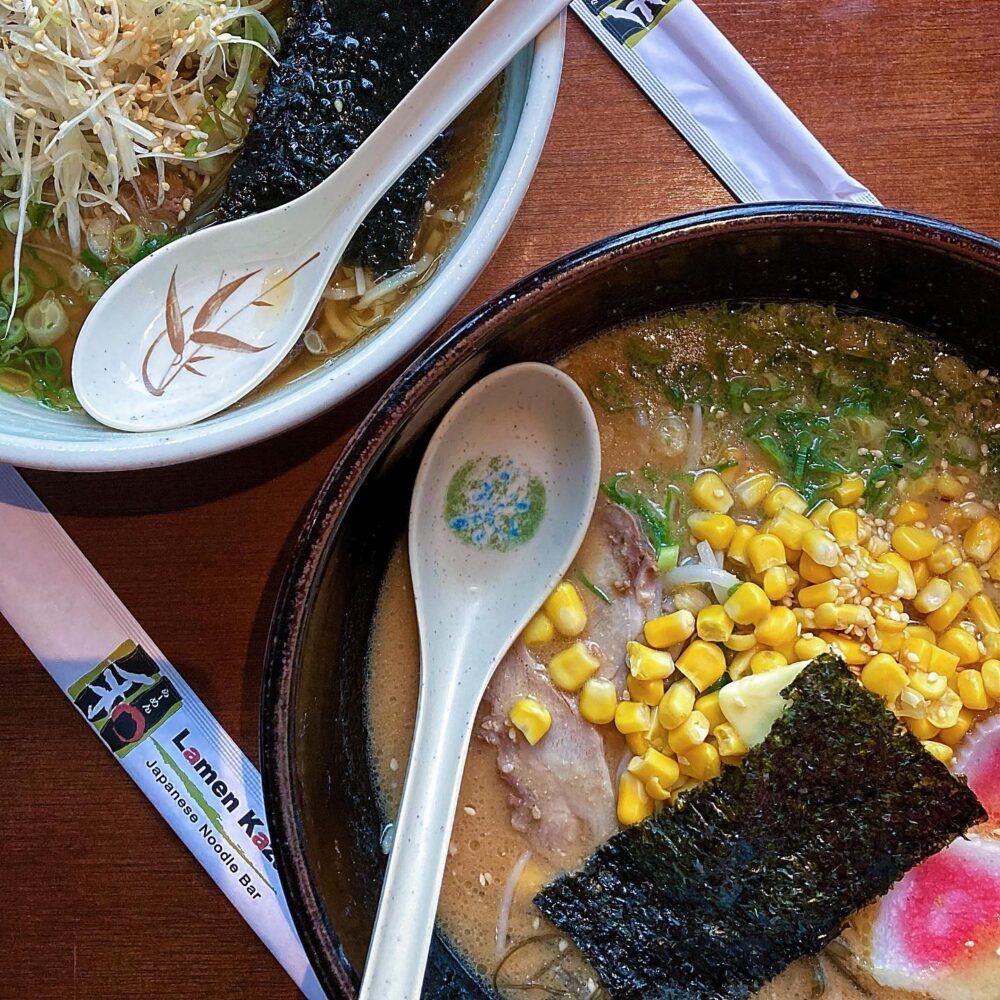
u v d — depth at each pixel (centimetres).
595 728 27
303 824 22
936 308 26
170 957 27
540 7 24
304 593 22
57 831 28
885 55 28
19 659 28
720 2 29
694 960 25
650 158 28
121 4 26
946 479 27
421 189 27
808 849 25
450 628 26
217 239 26
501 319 23
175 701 28
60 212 27
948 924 26
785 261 25
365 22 26
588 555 27
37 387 26
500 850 26
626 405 27
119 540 28
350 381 23
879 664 25
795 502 26
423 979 23
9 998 27
